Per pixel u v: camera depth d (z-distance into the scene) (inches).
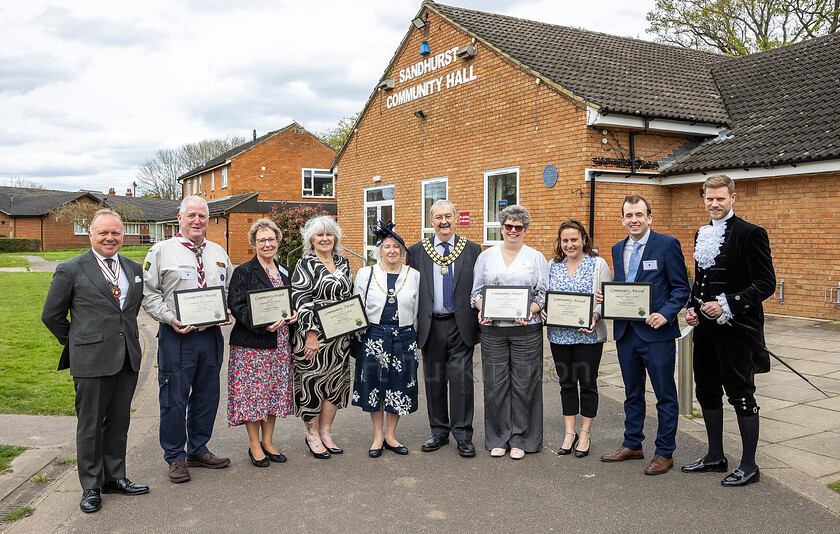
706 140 498.3
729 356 169.8
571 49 577.3
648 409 246.7
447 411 210.1
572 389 201.3
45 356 350.0
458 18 582.6
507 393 202.2
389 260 198.1
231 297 187.5
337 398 200.5
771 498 162.2
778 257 431.2
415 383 202.1
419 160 636.7
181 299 175.6
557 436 218.1
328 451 203.3
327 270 196.1
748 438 170.6
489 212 550.0
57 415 242.2
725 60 646.5
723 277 170.1
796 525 147.3
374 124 709.9
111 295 163.9
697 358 179.8
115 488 170.2
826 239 403.5
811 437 205.6
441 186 606.5
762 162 412.2
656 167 478.9
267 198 1369.3
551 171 479.8
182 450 181.9
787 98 502.0
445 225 203.2
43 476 181.8
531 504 161.6
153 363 350.0
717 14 1032.8
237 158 1347.2
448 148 594.6
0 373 306.7
